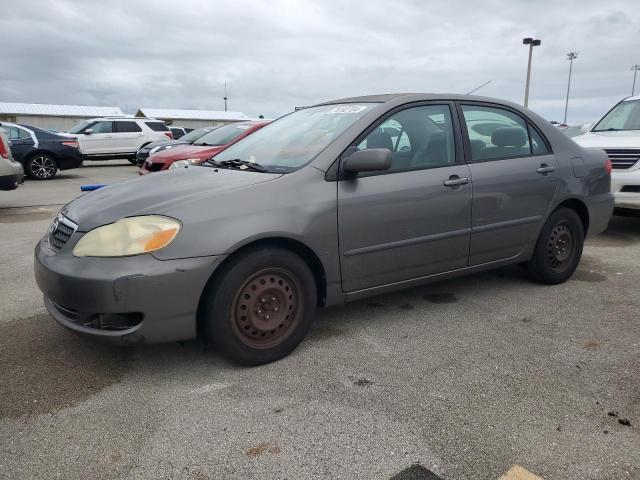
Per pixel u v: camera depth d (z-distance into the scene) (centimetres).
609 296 435
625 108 773
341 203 324
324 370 306
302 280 317
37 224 762
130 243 275
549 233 444
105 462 225
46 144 1423
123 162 2345
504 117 424
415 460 225
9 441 239
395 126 362
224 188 305
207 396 278
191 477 216
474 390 283
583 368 308
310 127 379
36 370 305
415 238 360
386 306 412
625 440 238
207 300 293
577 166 455
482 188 389
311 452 231
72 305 279
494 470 219
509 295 437
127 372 304
